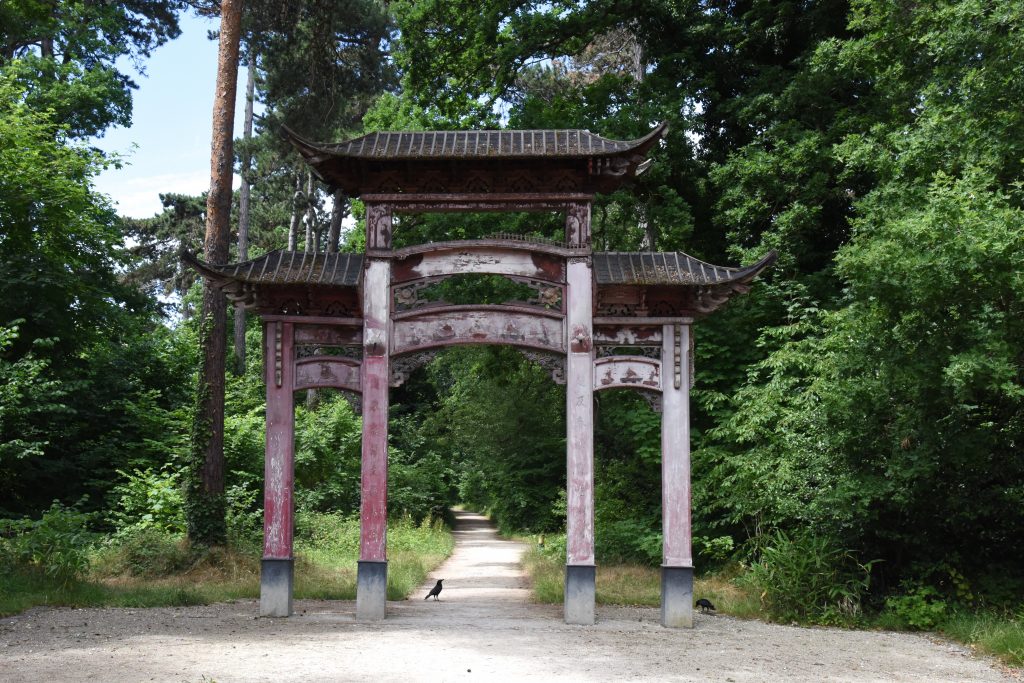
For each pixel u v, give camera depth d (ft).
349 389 45.21
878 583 52.06
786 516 55.11
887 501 49.78
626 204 75.61
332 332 45.70
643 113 74.64
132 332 84.99
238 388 108.06
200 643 34.76
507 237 46.65
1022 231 42.83
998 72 47.52
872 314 47.91
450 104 85.46
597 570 68.13
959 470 50.19
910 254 45.09
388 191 45.62
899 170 55.72
